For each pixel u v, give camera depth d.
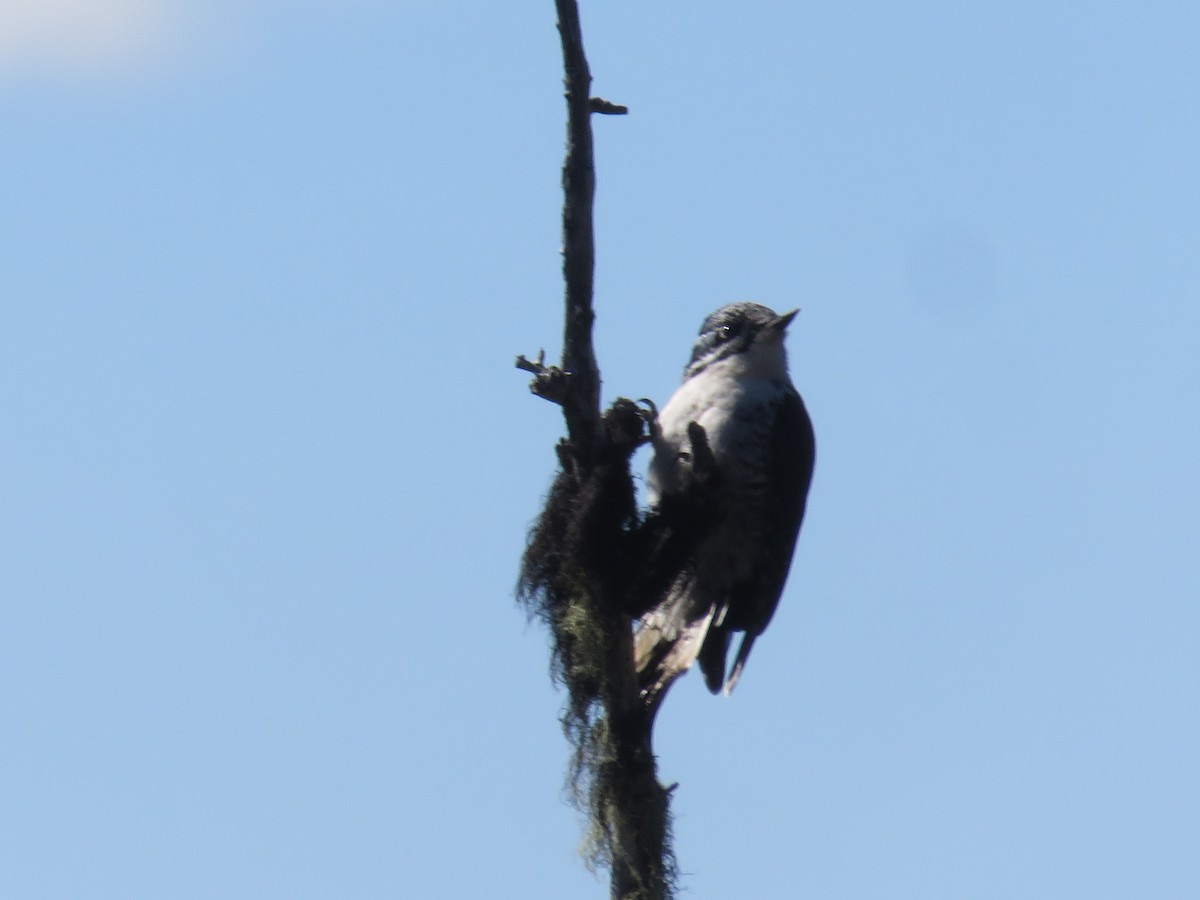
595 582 11.90
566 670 12.22
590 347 11.20
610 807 12.11
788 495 14.41
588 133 10.77
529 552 12.27
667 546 12.33
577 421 11.39
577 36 10.63
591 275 10.98
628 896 12.04
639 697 12.34
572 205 10.87
